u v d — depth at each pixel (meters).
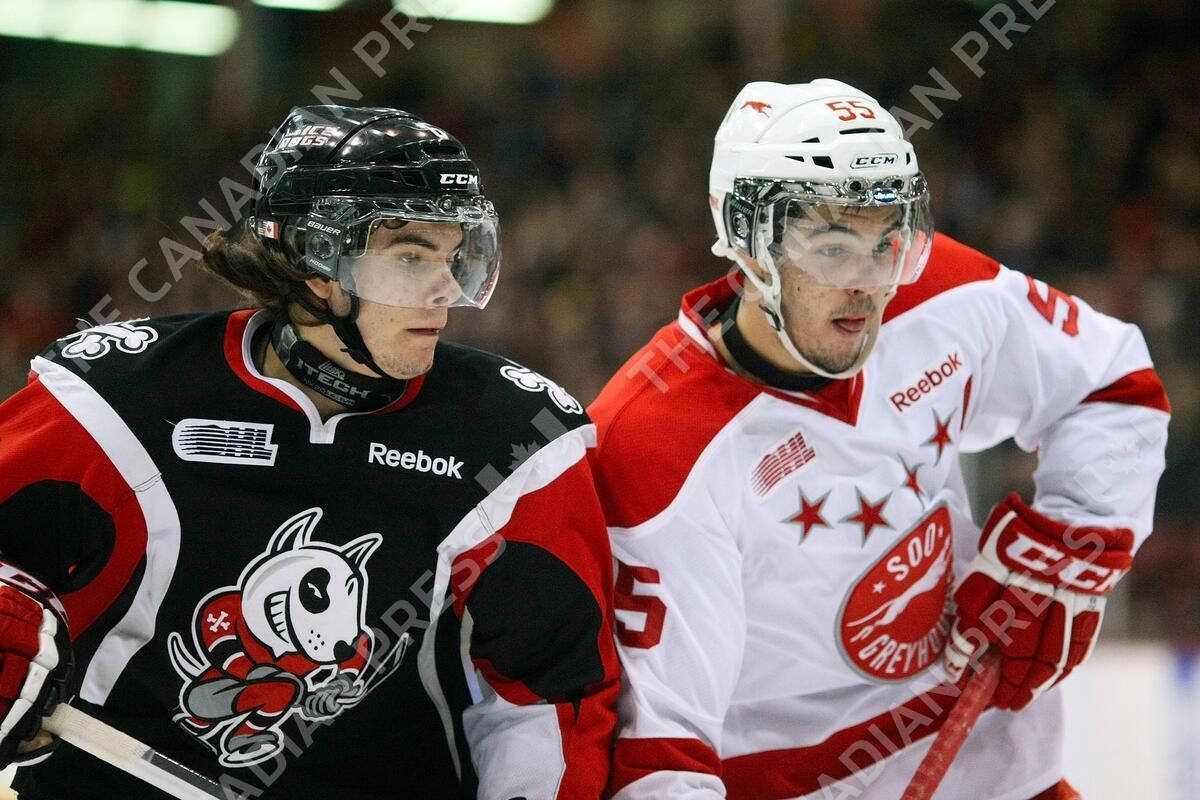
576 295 32.09
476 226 7.64
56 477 7.61
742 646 8.65
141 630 7.69
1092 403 9.71
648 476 8.57
